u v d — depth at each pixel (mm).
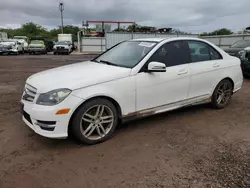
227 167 2672
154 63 3406
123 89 3309
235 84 4859
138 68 3471
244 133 3619
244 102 5293
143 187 2326
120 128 3770
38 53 26391
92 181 2424
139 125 3893
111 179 2455
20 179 2443
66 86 2922
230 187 2320
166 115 4375
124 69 3422
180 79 3898
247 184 2363
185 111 4613
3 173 2537
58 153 2973
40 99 2926
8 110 4559
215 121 4105
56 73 3387
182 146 3176
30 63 14625
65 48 26391
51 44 32562
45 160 2807
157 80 3627
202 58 4316
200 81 4211
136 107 3516
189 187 2326
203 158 2869
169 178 2469
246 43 10648
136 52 3850
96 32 31922
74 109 2941
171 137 3451
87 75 3184
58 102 2861
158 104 3746
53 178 2469
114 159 2842
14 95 5754
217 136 3504
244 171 2590
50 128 2885
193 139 3393
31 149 3061
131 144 3229
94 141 3199
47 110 2836
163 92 3744
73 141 3291
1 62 15016
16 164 2711
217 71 4449
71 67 3758
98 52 31109
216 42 22578
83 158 2861
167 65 3799
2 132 3541
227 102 4914
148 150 3061
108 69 3439
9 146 3123
